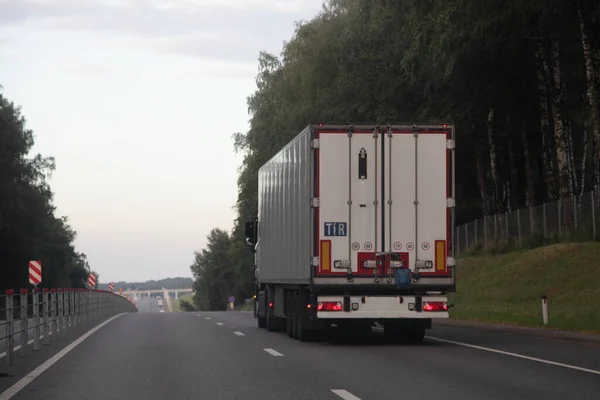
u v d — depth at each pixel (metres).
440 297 20.28
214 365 15.90
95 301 39.22
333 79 52.34
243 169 70.44
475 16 35.38
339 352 18.55
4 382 13.50
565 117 42.34
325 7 58.12
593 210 39.84
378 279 20.03
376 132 20.16
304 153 20.78
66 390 12.49
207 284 187.62
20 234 82.62
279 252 24.50
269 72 64.75
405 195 20.20
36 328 19.98
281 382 13.21
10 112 87.25
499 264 43.12
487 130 54.19
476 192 63.75
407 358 16.98
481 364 15.69
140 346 20.84
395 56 45.72
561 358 16.80
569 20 39.84
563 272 36.69
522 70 43.88
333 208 20.06
